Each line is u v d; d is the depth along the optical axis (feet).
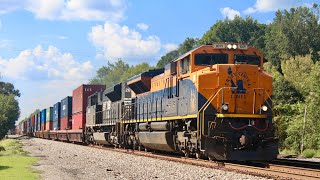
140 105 83.92
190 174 46.44
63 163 64.90
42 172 51.42
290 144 93.04
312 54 224.12
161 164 57.67
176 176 45.70
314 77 92.94
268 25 286.05
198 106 55.16
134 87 87.51
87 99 137.18
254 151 53.67
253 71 55.67
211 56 59.11
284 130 94.43
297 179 39.32
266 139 54.24
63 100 171.63
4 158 72.43
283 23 238.07
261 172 45.14
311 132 88.22
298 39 229.04
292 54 228.22
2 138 236.63
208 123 53.83
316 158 71.05
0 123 239.30
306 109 90.89
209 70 55.67
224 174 45.11
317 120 88.22
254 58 59.72
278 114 58.65
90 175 48.49
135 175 47.80
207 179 42.63
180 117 62.28
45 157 78.23
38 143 147.13
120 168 55.77
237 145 53.78
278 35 234.17
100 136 111.24
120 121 95.76
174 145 66.13
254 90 55.11
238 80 55.16
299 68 140.15
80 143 143.74
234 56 59.21
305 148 87.76
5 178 45.03
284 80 108.78
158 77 74.69
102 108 118.01
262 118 55.11
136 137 85.25
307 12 234.38
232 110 54.39
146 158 68.18
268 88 56.08
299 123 90.38
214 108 54.65
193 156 64.23
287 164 55.21
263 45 272.31
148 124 78.33
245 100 55.01
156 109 73.92
